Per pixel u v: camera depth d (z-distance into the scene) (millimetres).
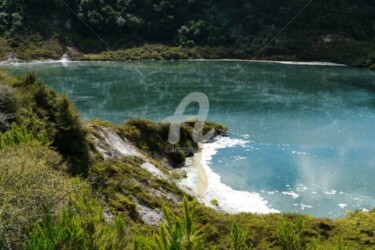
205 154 33406
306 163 31703
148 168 26219
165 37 102500
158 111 48094
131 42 97938
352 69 83125
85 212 9070
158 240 8336
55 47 91000
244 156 33062
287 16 103375
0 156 10641
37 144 14016
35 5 96500
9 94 20328
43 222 8227
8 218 7914
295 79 70375
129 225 17375
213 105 51531
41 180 9477
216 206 24531
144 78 69000
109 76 70125
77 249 7898
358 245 17578
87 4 96750
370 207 25031
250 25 102875
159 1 104750
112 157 24516
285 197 26281
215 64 88000
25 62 84688
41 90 22094
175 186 24766
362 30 103500
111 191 19797
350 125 42594
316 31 99938
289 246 12070
